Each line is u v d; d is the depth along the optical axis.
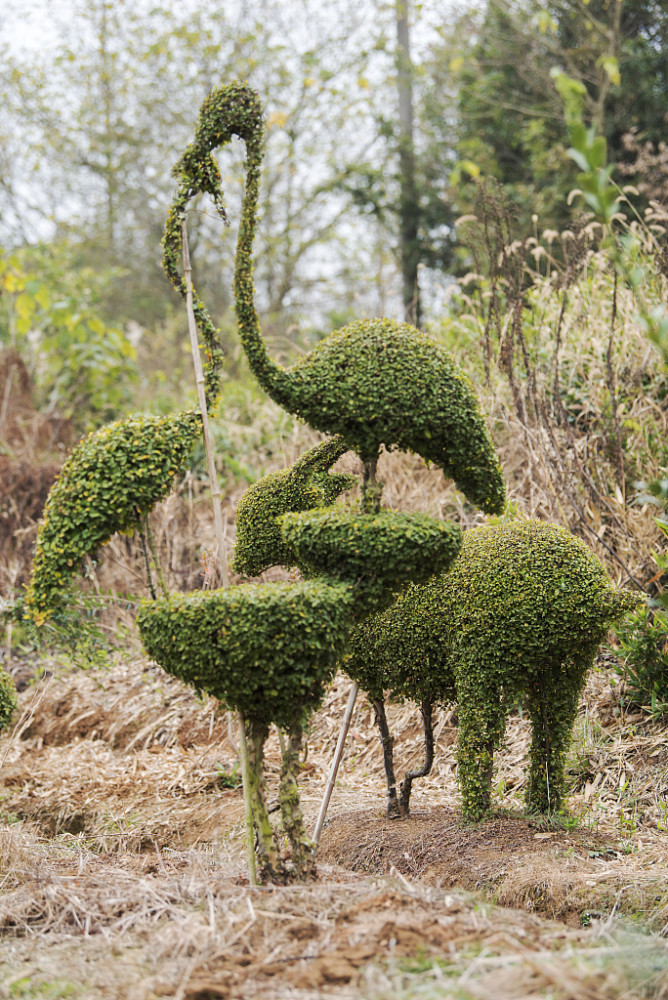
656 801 4.36
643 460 6.05
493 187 6.43
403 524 3.20
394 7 13.43
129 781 5.58
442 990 2.26
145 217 16.23
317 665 3.12
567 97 2.19
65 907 3.18
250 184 3.24
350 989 2.32
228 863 3.88
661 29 10.98
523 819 3.95
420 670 4.03
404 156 13.16
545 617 3.77
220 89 3.34
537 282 7.34
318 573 3.46
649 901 3.14
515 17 11.16
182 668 3.10
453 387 3.29
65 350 10.81
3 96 14.75
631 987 2.35
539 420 5.90
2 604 5.07
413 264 12.74
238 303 3.22
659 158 8.30
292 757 3.32
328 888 3.12
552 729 4.04
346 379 3.23
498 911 2.97
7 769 5.99
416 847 3.83
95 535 3.19
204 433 3.52
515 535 3.99
